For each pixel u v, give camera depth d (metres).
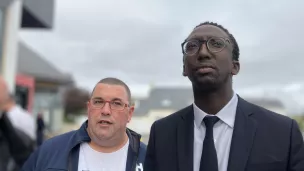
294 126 1.59
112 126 2.14
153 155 1.81
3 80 2.91
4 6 9.07
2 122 2.87
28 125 3.58
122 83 2.26
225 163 1.57
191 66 1.66
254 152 1.54
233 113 1.66
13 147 2.91
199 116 1.68
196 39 1.66
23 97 14.85
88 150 2.22
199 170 1.57
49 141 2.33
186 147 1.67
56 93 21.19
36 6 10.70
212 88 1.63
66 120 41.09
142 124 20.28
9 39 9.42
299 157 1.54
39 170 2.17
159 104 66.69
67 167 2.13
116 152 2.24
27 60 23.31
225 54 1.64
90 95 2.28
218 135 1.63
